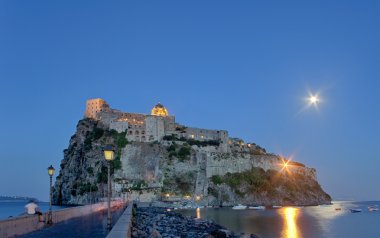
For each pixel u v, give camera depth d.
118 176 193.38
